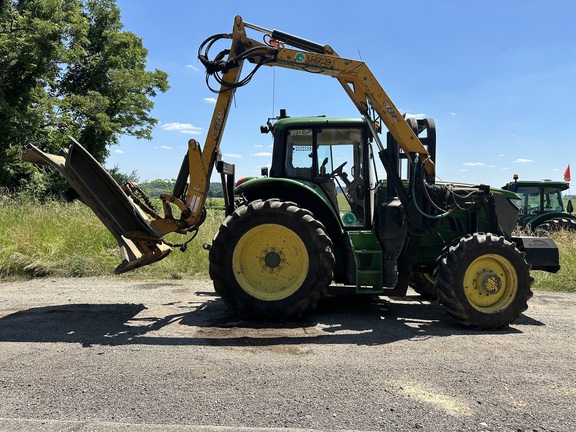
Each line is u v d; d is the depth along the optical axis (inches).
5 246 282.0
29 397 103.7
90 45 885.2
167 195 184.2
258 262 179.3
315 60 181.5
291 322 174.2
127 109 913.5
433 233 207.2
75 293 223.8
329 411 98.6
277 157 206.1
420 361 130.2
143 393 106.2
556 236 376.5
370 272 182.2
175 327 163.8
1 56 605.9
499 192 203.8
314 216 199.2
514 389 111.0
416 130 193.0
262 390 108.6
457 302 167.5
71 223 312.8
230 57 182.2
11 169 621.9
